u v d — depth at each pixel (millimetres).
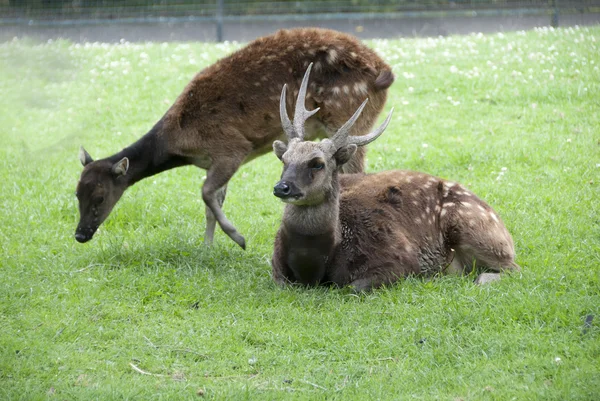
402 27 35500
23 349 8969
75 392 7984
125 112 20172
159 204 14461
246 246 12688
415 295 10188
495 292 10133
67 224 13672
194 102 12453
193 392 8070
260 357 8914
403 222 11031
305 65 12664
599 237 12180
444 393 7953
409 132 18109
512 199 13961
